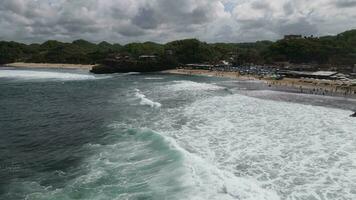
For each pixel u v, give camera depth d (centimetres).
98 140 2389
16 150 2198
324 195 1457
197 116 3181
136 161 1878
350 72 10325
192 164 1766
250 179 1630
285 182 1597
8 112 3644
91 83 7625
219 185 1514
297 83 7481
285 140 2325
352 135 2458
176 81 7969
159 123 2898
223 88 6000
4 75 10306
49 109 3831
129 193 1463
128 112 3491
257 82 7944
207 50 16912
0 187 1574
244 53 17000
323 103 4288
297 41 15200
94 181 1616
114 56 15138
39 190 1534
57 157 2027
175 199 1385
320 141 2298
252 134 2491
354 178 1642
